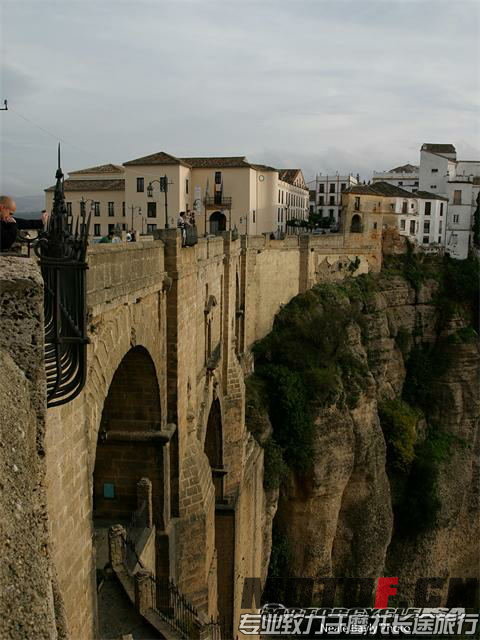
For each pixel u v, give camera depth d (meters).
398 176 124.75
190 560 25.80
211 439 37.78
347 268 78.12
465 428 76.38
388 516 60.06
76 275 10.30
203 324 33.03
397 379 75.81
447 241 101.31
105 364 16.12
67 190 81.00
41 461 6.94
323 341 60.31
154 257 21.53
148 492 22.38
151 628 18.70
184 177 79.69
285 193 96.44
